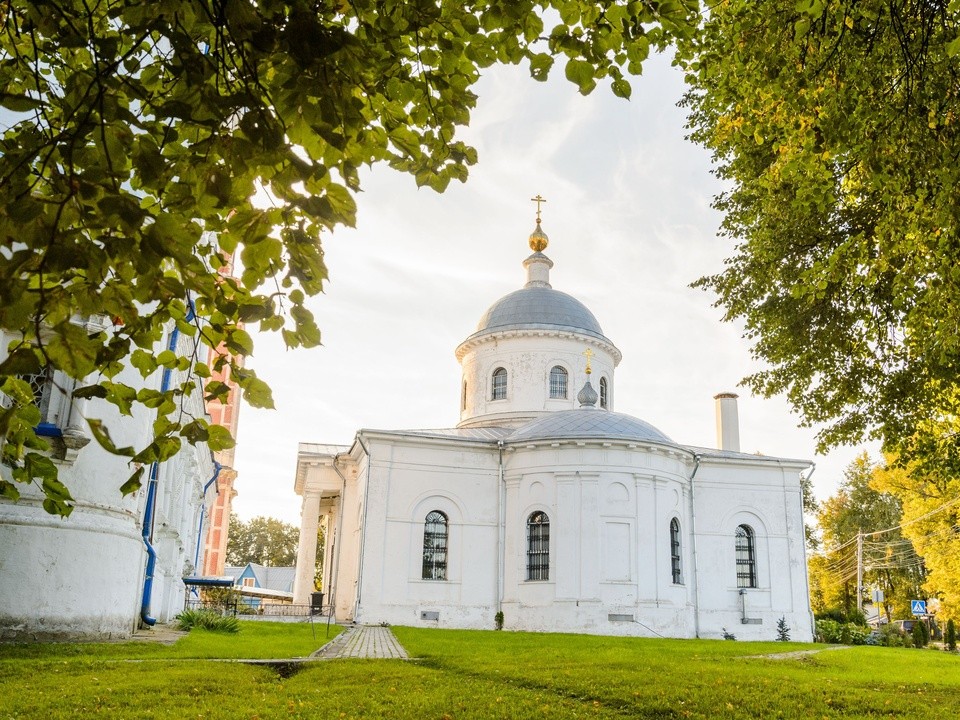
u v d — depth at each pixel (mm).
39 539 13531
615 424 31562
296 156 3787
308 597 35438
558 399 36562
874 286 13578
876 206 12070
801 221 13492
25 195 3535
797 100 9008
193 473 27969
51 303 3631
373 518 30391
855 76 8844
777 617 32969
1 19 4875
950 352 11117
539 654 17188
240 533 97875
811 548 62250
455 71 5242
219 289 4395
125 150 3850
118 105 3541
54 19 4160
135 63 4188
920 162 8922
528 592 29703
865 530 60219
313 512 36156
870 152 9008
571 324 37781
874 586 63844
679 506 31641
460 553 30875
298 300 4469
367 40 4598
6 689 9344
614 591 28766
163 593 22078
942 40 8531
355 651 17812
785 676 14266
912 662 19984
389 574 30031
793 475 34875
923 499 42188
